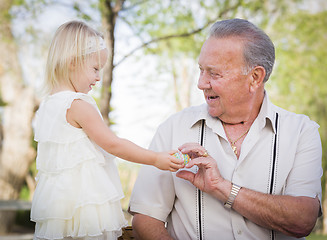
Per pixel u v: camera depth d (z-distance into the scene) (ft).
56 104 5.50
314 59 28.89
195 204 5.66
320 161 5.72
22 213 27.91
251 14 19.83
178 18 19.90
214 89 5.56
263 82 5.79
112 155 5.75
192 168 5.84
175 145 6.02
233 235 5.53
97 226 5.16
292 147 5.65
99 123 5.43
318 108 32.55
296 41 27.14
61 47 5.75
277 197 5.28
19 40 22.15
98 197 5.25
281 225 5.26
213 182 5.31
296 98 31.50
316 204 5.40
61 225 5.20
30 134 25.11
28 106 24.72
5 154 24.77
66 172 5.32
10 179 24.75
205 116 5.92
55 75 5.77
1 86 24.57
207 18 19.84
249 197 5.26
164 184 5.86
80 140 5.42
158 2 19.21
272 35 25.63
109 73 15.51
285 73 28.50
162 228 5.74
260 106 5.86
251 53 5.46
